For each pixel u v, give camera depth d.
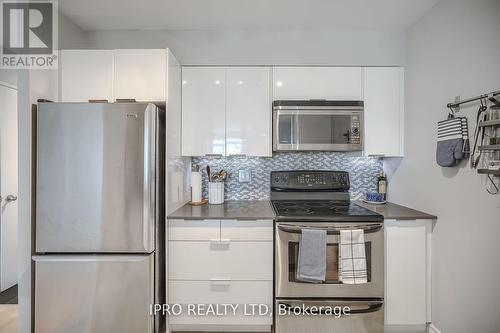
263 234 1.86
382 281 1.79
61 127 1.69
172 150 1.97
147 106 1.69
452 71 1.67
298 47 2.23
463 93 1.58
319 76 2.20
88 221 1.70
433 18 1.86
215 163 2.53
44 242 1.70
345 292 1.79
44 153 1.69
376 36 2.23
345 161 2.53
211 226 1.86
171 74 1.95
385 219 1.83
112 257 1.71
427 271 1.85
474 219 1.49
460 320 1.59
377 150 2.20
